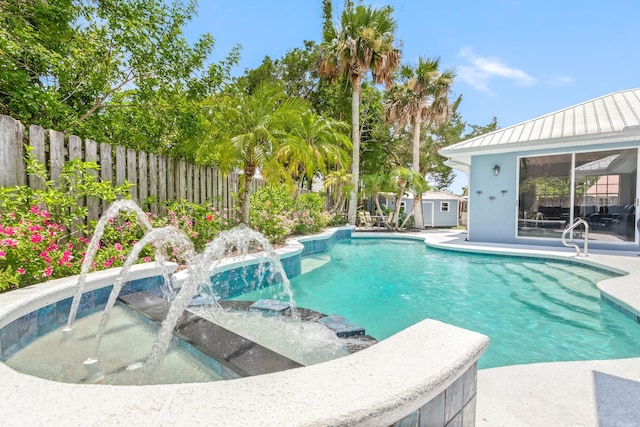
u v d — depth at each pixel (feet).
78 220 12.71
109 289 9.20
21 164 11.09
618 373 7.22
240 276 14.78
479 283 18.06
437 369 3.69
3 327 5.99
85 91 17.67
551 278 18.47
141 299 9.07
